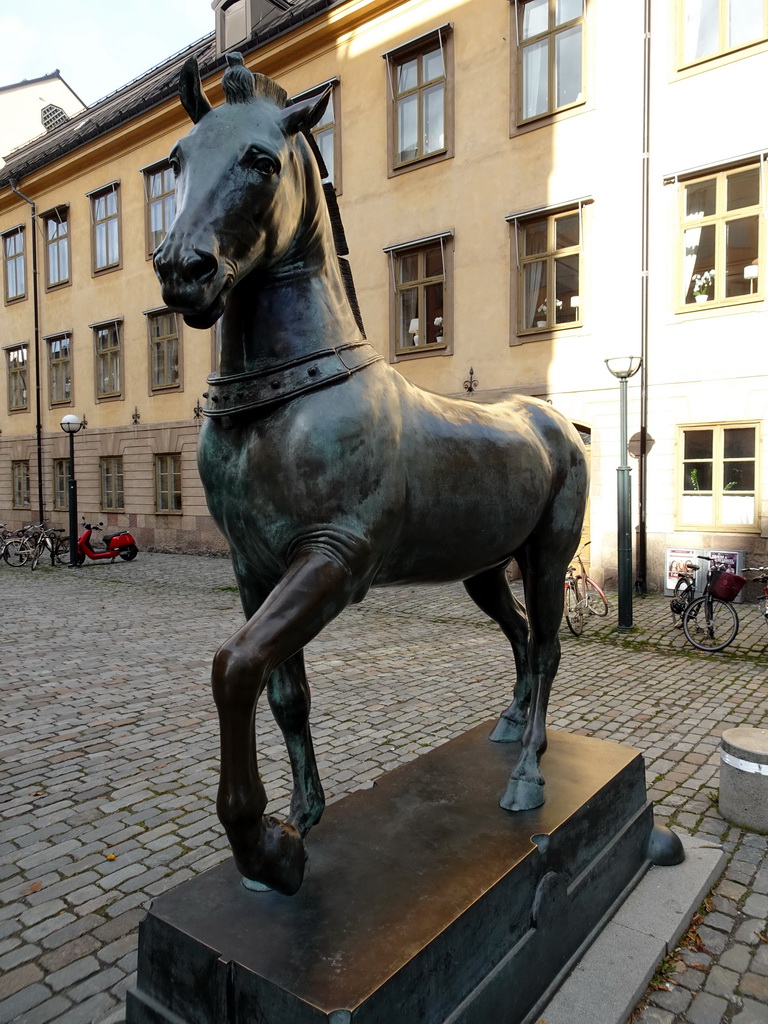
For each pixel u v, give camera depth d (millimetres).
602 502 10914
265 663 1403
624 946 2301
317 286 1678
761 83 9570
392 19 12773
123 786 3809
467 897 1793
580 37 10953
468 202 12094
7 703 5312
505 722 2902
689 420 10211
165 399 17219
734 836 3256
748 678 5988
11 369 21531
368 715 4973
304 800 2098
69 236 19281
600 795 2434
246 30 14805
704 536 10102
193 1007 1653
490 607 2850
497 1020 1840
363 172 13359
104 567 14625
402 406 1854
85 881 2896
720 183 9945
